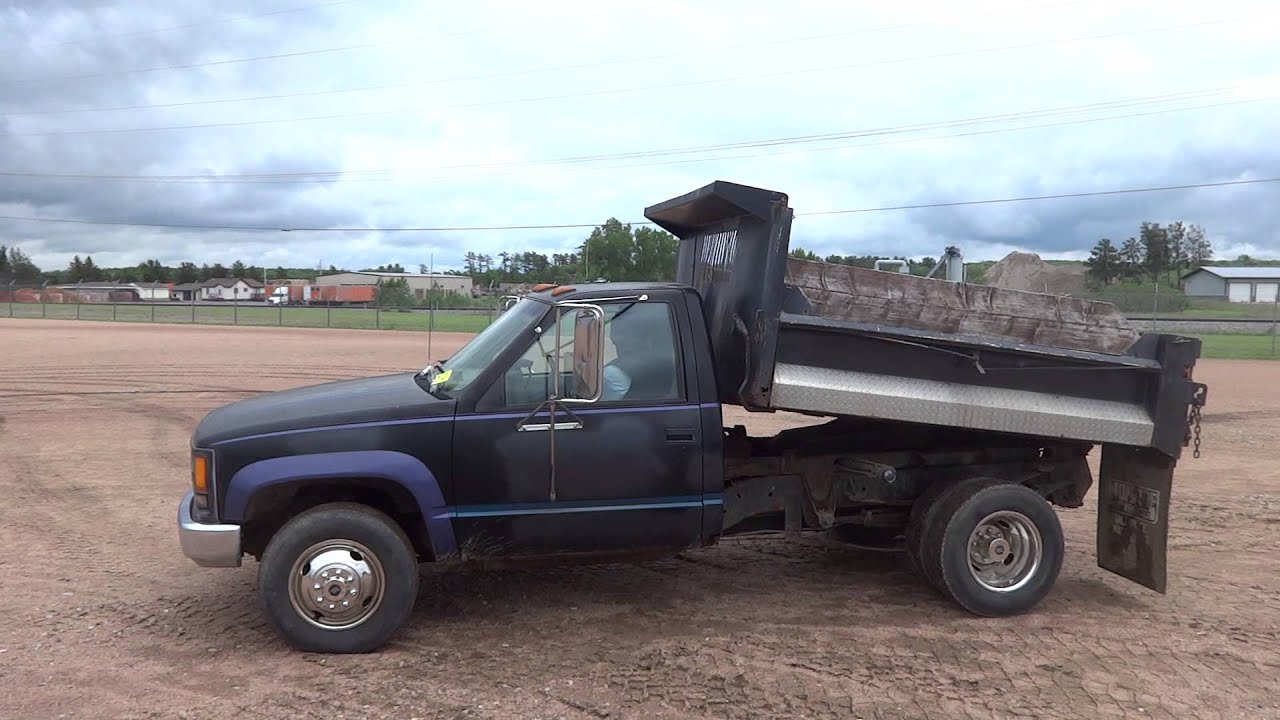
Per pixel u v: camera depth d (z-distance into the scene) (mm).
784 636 5082
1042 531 5488
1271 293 83125
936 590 5875
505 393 4992
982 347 5273
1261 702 4277
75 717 4055
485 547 5020
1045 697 4309
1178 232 101562
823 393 5070
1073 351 5391
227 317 48688
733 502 5723
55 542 6895
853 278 5594
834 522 5922
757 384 5012
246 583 5949
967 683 4461
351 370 20594
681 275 6719
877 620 5363
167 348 26672
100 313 52438
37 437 11578
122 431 12078
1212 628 5273
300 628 4750
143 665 4637
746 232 5422
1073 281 62875
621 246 51125
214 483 4766
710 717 4070
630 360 5160
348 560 4785
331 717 4066
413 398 5055
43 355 23891
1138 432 5523
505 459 4945
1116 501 5953
